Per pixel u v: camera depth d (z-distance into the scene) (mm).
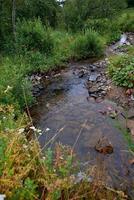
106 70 11852
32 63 13023
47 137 6918
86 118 8008
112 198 4098
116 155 6062
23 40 14195
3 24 14844
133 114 7945
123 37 24375
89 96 9750
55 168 3848
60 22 24438
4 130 4590
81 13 25359
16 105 7840
